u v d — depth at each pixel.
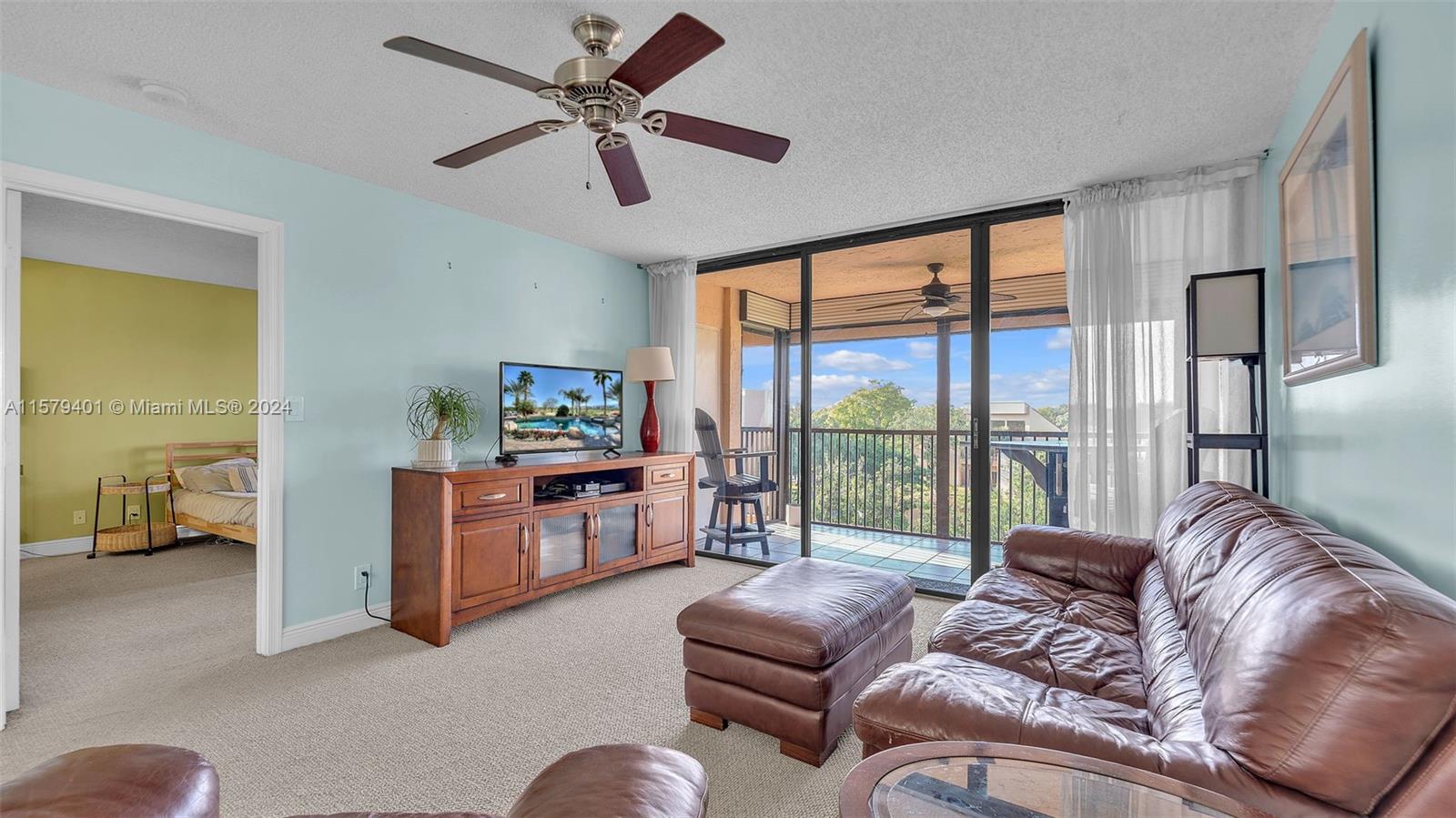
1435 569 1.23
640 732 2.22
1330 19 1.88
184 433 5.72
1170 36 1.99
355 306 3.23
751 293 4.73
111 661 2.81
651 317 5.12
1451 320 1.16
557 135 2.71
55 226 3.93
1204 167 3.01
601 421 4.33
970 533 3.81
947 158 2.95
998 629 2.02
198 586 4.09
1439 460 1.21
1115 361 3.16
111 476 5.31
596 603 3.66
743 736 2.20
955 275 3.90
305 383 3.03
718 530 4.84
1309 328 1.97
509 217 3.87
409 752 2.06
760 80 2.25
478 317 3.84
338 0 1.85
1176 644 1.60
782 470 4.57
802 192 3.40
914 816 0.87
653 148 2.86
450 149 2.88
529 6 1.86
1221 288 2.43
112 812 0.88
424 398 3.54
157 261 4.93
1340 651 0.91
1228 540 1.58
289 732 2.19
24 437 4.94
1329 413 1.91
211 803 0.99
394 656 2.88
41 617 3.46
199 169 2.70
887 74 2.21
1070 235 3.34
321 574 3.09
